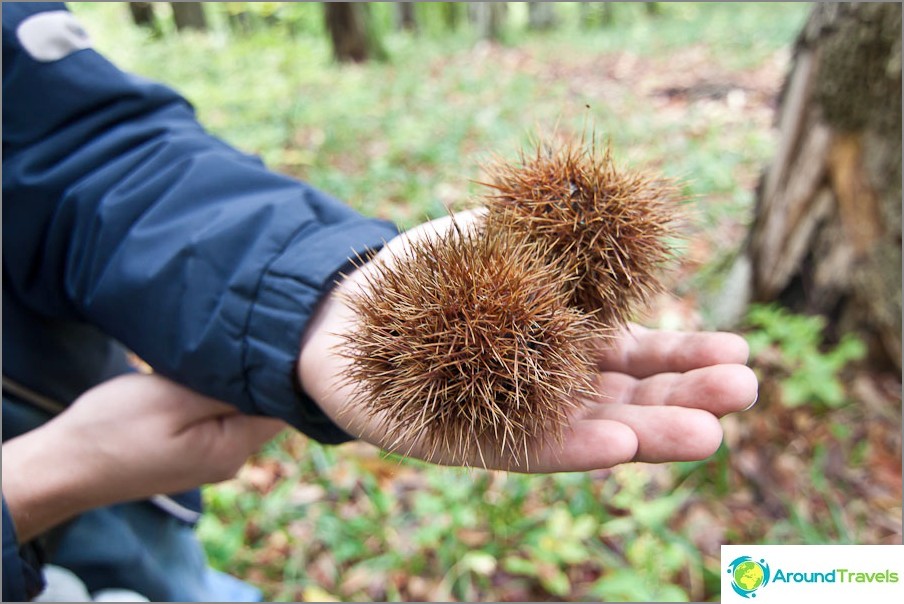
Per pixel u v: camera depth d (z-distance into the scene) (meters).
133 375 0.26
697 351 0.24
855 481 0.51
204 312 0.23
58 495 0.24
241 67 1.39
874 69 0.50
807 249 0.58
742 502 0.51
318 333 0.22
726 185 0.87
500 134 1.03
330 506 0.52
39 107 0.25
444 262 0.21
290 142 1.03
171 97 0.28
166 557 0.33
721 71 1.34
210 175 0.25
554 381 0.21
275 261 0.23
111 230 0.24
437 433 0.21
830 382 0.53
